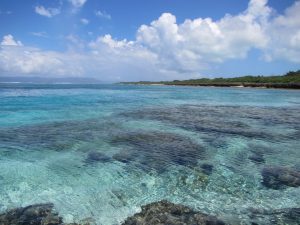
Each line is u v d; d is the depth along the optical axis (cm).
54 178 766
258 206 623
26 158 936
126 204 627
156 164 898
